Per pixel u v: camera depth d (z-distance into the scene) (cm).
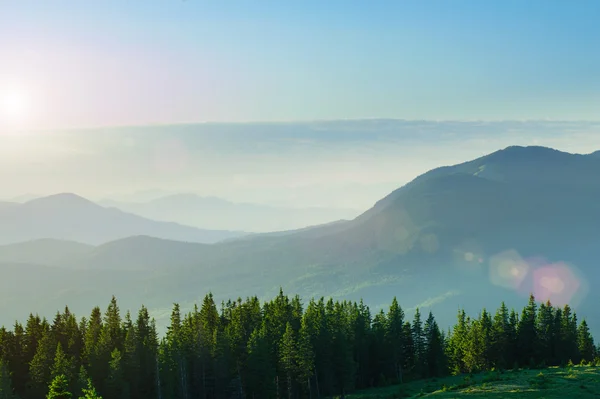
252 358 10762
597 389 7081
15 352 11725
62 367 10281
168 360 10719
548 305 13525
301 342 10800
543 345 13188
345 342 11800
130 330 11250
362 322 13600
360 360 12912
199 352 11150
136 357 10906
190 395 11094
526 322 13500
